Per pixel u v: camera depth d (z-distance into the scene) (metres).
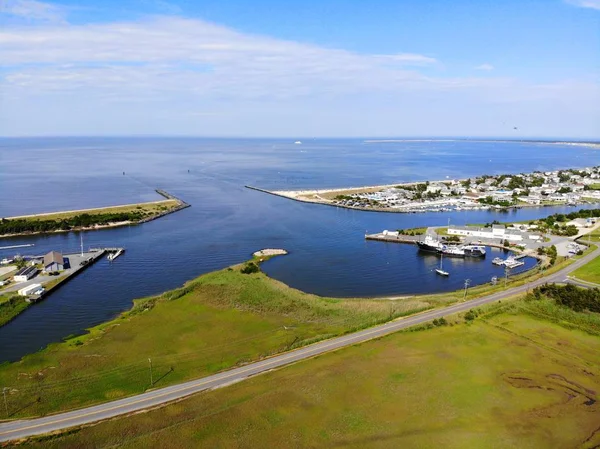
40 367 60.75
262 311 80.25
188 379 57.25
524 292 88.38
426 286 100.19
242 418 49.28
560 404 52.91
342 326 74.38
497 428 48.44
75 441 45.09
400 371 59.38
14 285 93.88
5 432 46.41
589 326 73.31
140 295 90.56
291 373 58.72
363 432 47.38
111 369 60.00
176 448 44.44
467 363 61.75
